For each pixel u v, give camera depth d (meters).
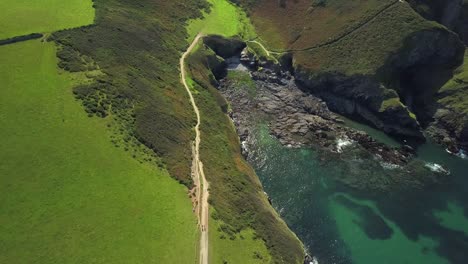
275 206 100.62
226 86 132.62
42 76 98.19
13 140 84.75
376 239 94.88
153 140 94.56
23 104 91.38
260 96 130.38
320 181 107.38
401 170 111.50
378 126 122.88
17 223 73.19
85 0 128.00
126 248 74.50
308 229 95.94
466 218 100.81
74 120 90.88
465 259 92.38
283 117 124.25
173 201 84.62
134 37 121.69
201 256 77.81
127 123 94.81
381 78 125.94
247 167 106.06
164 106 105.38
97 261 71.44
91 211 77.62
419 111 128.50
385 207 102.19
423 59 131.38
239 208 90.62
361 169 111.12
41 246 71.06
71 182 80.88
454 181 109.62
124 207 80.06
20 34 108.50
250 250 82.88
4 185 77.69
